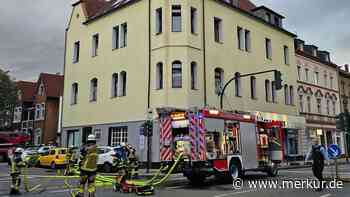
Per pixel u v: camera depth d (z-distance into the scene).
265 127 18.66
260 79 31.31
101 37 30.95
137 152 25.28
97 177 14.93
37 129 46.88
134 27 27.56
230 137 16.05
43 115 46.03
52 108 46.03
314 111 40.38
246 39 30.94
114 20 29.75
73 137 32.50
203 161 14.51
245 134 16.95
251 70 30.39
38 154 29.34
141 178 17.97
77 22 34.16
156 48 25.39
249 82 29.88
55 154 27.34
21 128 50.62
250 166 16.92
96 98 30.50
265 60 32.31
